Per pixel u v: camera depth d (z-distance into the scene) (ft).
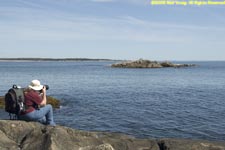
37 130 30.86
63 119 74.33
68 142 29.48
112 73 314.14
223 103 103.19
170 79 226.58
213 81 208.95
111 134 34.19
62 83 186.91
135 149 31.35
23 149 28.73
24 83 186.60
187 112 84.79
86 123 70.08
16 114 34.19
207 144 32.01
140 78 235.61
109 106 94.84
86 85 173.47
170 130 63.41
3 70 391.24
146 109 89.76
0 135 30.07
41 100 34.60
